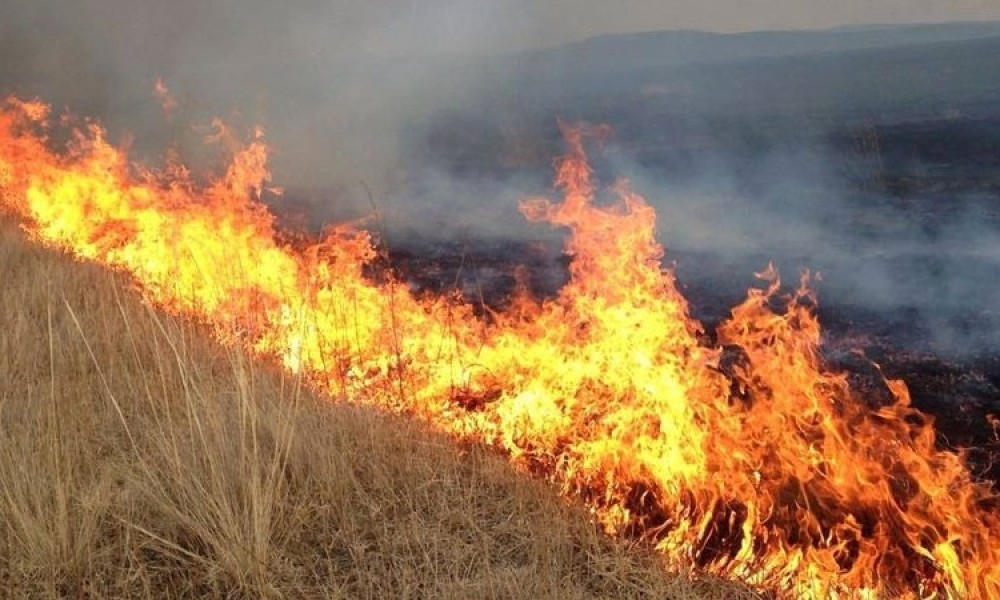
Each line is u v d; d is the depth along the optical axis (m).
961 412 5.21
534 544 2.85
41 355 4.32
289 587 2.56
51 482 2.79
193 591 2.49
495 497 3.31
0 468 2.76
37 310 5.08
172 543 2.59
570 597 2.57
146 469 2.85
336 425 3.60
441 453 3.62
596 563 2.82
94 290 5.56
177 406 3.58
